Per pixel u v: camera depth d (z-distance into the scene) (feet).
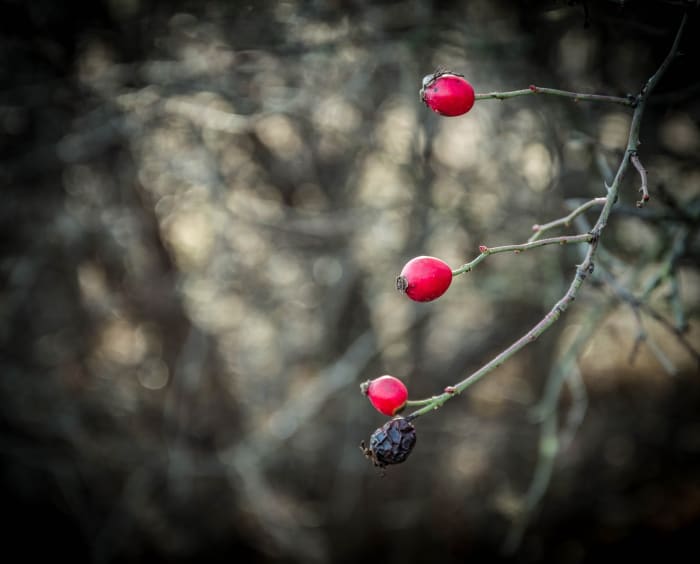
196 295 3.64
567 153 2.79
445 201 3.33
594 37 2.35
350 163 3.59
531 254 3.29
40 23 2.81
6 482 3.84
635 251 2.63
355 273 3.60
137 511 3.73
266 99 3.09
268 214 3.45
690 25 1.67
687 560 3.83
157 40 2.93
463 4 2.67
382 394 1.55
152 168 3.43
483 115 3.15
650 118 2.27
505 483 3.69
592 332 2.23
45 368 3.73
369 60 2.89
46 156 3.28
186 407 3.75
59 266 3.60
